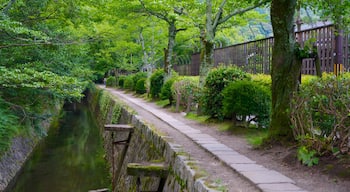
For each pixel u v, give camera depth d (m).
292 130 6.45
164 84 16.95
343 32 8.50
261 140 7.42
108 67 37.31
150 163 6.89
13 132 12.91
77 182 12.09
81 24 15.10
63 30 13.95
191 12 15.85
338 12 7.46
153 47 26.64
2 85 10.37
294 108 6.08
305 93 5.85
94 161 15.04
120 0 15.97
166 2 15.30
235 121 9.44
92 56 32.50
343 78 5.54
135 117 12.24
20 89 12.84
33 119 14.34
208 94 10.67
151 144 8.84
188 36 23.69
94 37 15.70
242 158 6.11
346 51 8.62
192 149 7.05
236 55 14.55
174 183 5.96
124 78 34.25
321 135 5.75
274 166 5.57
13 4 11.61
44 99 15.58
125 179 10.52
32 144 15.91
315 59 6.70
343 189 4.37
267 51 11.93
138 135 10.84
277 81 6.89
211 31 12.80
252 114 9.05
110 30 18.06
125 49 29.67
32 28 12.12
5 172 11.50
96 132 22.02
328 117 5.63
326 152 5.42
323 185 4.55
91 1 13.43
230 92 9.23
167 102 17.06
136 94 25.31
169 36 18.64
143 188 8.10
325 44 9.05
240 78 10.41
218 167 5.62
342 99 5.14
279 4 6.62
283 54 6.81
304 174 5.09
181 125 10.38
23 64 12.01
